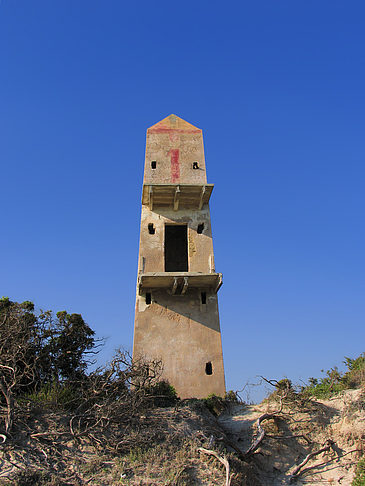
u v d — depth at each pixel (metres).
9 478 12.60
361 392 19.75
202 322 26.16
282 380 21.44
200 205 29.25
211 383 24.47
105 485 13.38
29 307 25.33
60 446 14.73
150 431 16.42
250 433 18.89
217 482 14.16
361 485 15.15
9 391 14.94
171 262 33.69
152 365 22.44
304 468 17.05
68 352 22.38
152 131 31.64
